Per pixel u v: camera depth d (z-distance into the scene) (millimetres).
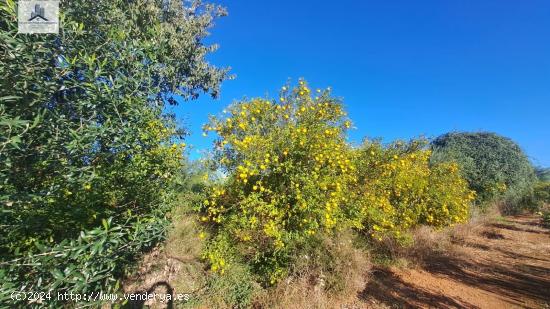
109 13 2500
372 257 5324
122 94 2225
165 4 6645
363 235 5664
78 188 2229
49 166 1910
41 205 2080
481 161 11789
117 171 2693
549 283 4727
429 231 6629
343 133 5066
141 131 2475
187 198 5090
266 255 4301
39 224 2270
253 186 4105
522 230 8914
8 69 1556
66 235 2617
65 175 1925
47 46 1767
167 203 3402
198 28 7051
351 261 4316
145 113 2447
